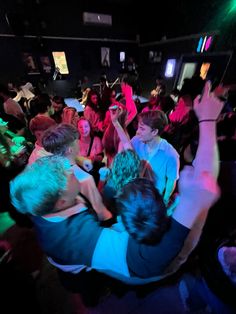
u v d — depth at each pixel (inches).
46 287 59.5
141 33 332.5
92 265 27.9
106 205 44.0
